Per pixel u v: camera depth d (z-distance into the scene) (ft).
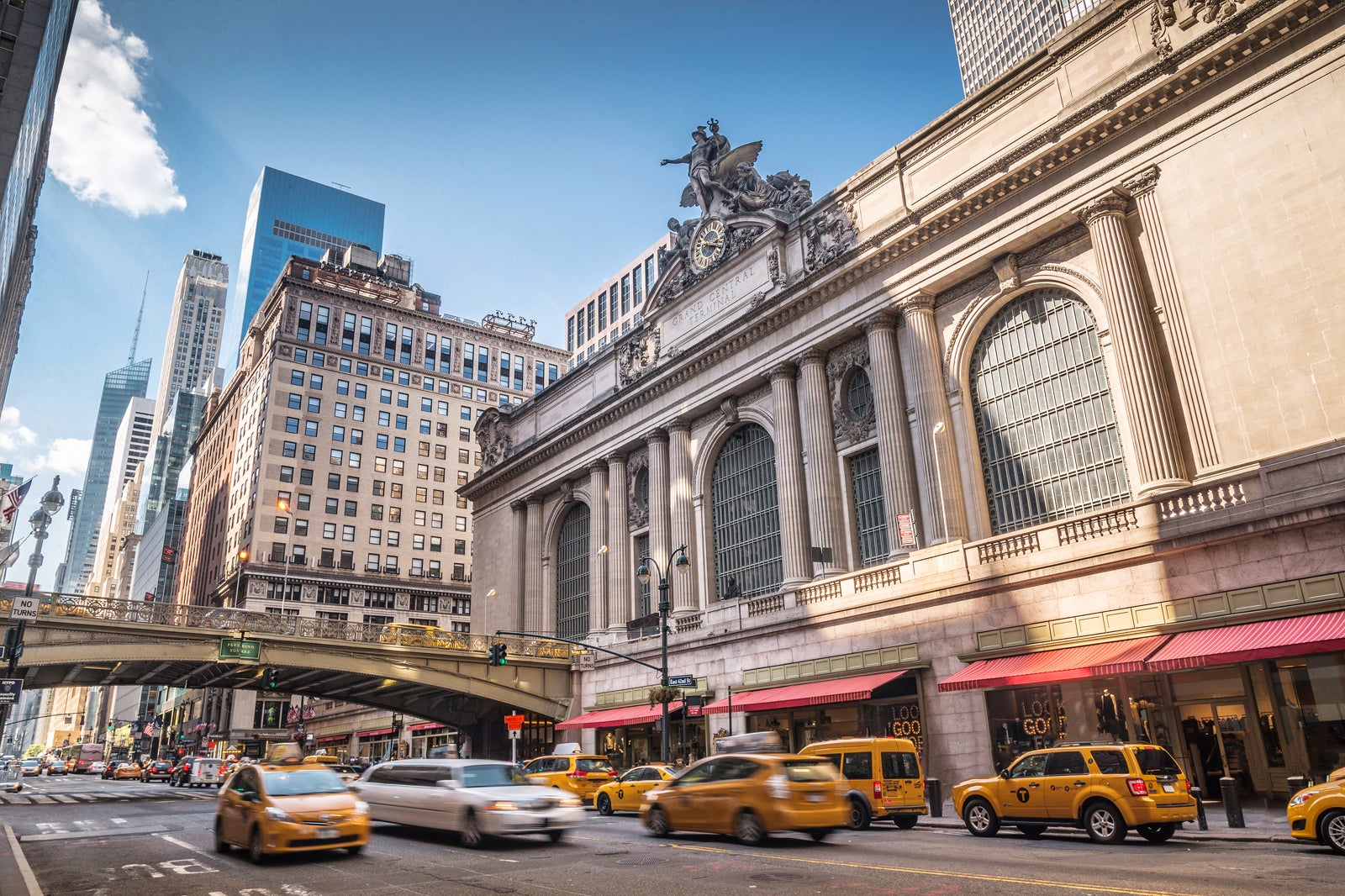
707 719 127.54
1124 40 99.35
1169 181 92.32
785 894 34.86
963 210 110.01
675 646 137.59
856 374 126.93
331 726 280.92
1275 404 80.53
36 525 119.65
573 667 161.17
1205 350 86.48
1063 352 101.45
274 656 134.72
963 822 62.90
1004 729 91.15
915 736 100.01
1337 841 45.47
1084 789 54.54
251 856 48.42
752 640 124.16
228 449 374.63
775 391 134.21
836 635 111.55
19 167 150.71
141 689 441.27
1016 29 337.11
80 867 47.26
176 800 112.78
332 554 307.17
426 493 334.24
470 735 187.32
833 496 123.34
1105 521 87.25
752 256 143.23
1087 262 99.96
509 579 196.44
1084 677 79.46
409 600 315.17
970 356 111.45
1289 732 70.90
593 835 60.54
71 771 350.64
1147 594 82.89
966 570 98.07
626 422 166.09
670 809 57.67
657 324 164.96
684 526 147.95
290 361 320.70
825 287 126.52
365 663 142.72
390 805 59.47
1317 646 66.39
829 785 53.67
